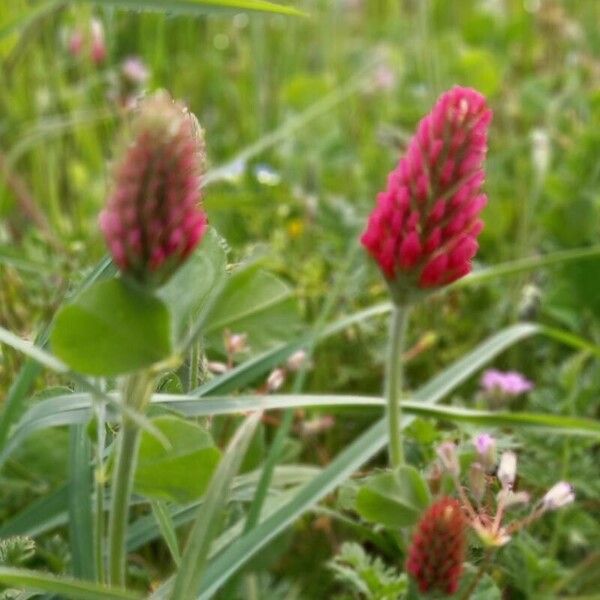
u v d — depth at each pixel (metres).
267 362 0.51
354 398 0.46
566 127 0.97
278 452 0.49
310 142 1.01
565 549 0.54
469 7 1.42
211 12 0.43
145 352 0.33
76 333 0.33
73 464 0.46
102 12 0.84
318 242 0.80
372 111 1.10
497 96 1.10
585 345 0.59
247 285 0.36
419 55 1.10
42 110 0.92
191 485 0.39
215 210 0.82
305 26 1.24
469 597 0.43
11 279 0.62
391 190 0.42
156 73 1.00
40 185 0.88
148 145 0.32
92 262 0.69
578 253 0.66
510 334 0.58
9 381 0.55
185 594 0.38
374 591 0.46
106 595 0.36
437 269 0.42
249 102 1.11
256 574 0.52
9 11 0.82
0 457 0.41
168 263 0.33
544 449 0.52
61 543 0.49
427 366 0.70
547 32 1.17
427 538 0.39
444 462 0.43
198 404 0.44
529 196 0.88
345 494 0.47
